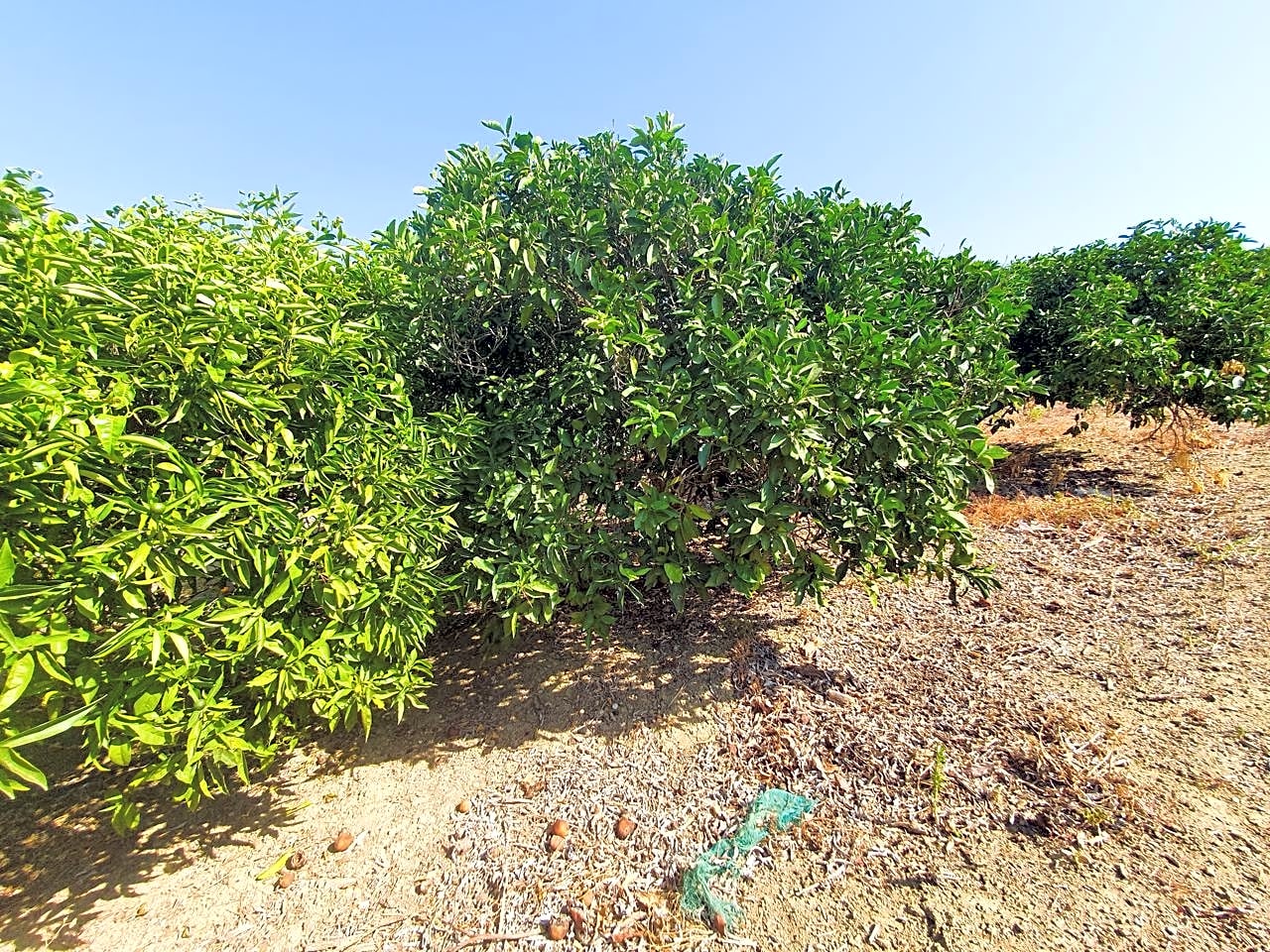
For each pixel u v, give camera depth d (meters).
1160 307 5.62
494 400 3.11
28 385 1.31
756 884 1.90
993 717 2.55
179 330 1.76
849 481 2.52
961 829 2.03
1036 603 3.48
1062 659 2.92
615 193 2.90
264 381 2.03
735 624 3.48
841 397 2.48
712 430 2.41
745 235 2.86
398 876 2.04
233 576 1.94
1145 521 4.41
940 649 3.10
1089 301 5.40
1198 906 1.69
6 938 1.86
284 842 2.21
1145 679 2.72
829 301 3.23
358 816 2.31
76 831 2.30
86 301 1.71
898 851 1.97
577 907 1.87
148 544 1.62
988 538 4.45
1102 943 1.62
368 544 2.08
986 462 2.78
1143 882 1.78
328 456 2.14
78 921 1.91
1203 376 5.00
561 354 3.13
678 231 2.79
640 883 1.94
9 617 1.43
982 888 1.81
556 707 2.89
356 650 2.19
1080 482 5.58
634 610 3.74
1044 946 1.62
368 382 2.38
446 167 2.99
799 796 2.20
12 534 1.48
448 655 3.38
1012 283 4.08
